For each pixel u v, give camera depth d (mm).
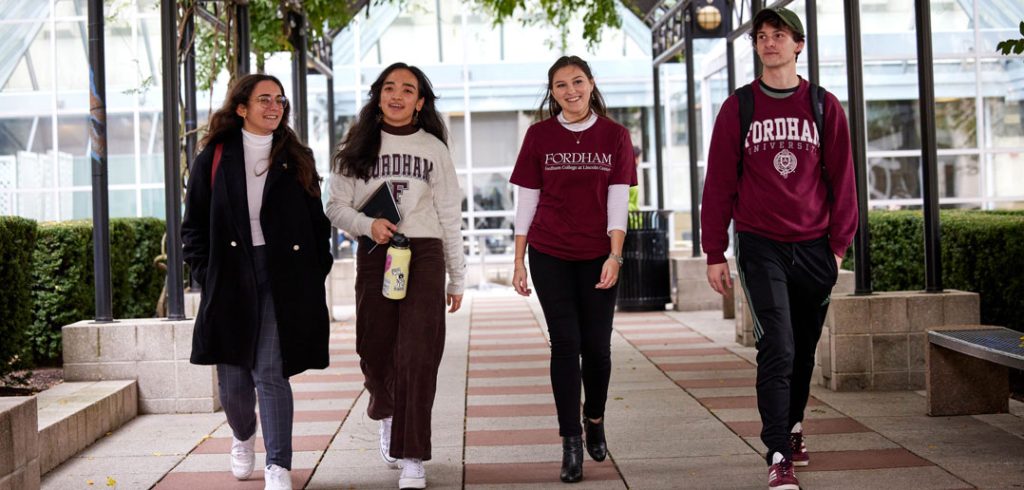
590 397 4414
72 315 7492
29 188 15383
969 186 13438
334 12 10594
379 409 4539
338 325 11539
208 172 4219
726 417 5594
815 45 7129
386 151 4340
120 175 15484
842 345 6320
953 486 4055
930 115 6395
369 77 18359
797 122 4012
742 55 14406
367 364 4461
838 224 4070
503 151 18547
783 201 4008
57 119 15438
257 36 10039
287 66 15984
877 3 13750
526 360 8211
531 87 18484
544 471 4520
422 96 4445
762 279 4000
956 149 13422
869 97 13758
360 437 5371
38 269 7391
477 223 18422
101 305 6246
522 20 12727
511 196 18547
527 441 5156
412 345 4215
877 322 6320
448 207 4426
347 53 18188
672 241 17719
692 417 5633
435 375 4285
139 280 8781
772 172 4016
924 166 6461
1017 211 8594
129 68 15391
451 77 18484
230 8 8930
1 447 3428
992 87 13305
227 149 4195
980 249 6984
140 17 15328
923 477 4203
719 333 9648
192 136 8875
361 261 4371
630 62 18281
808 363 4309
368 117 4367
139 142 15461
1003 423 5234
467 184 18531
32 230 6414
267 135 4262
